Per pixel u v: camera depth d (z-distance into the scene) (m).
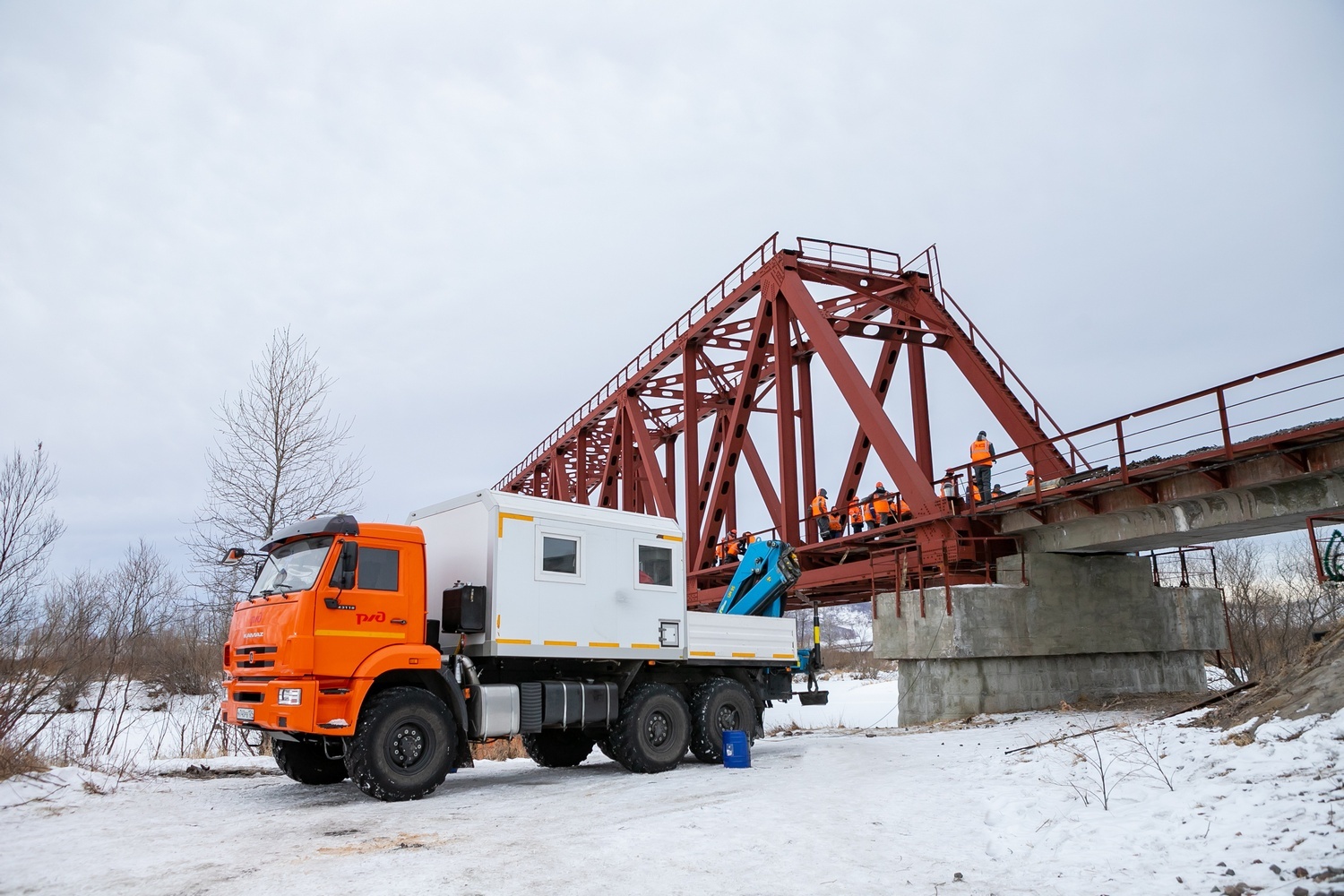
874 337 25.70
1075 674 21.31
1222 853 5.81
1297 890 4.80
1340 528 17.16
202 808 9.70
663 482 32.06
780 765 13.29
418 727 10.42
